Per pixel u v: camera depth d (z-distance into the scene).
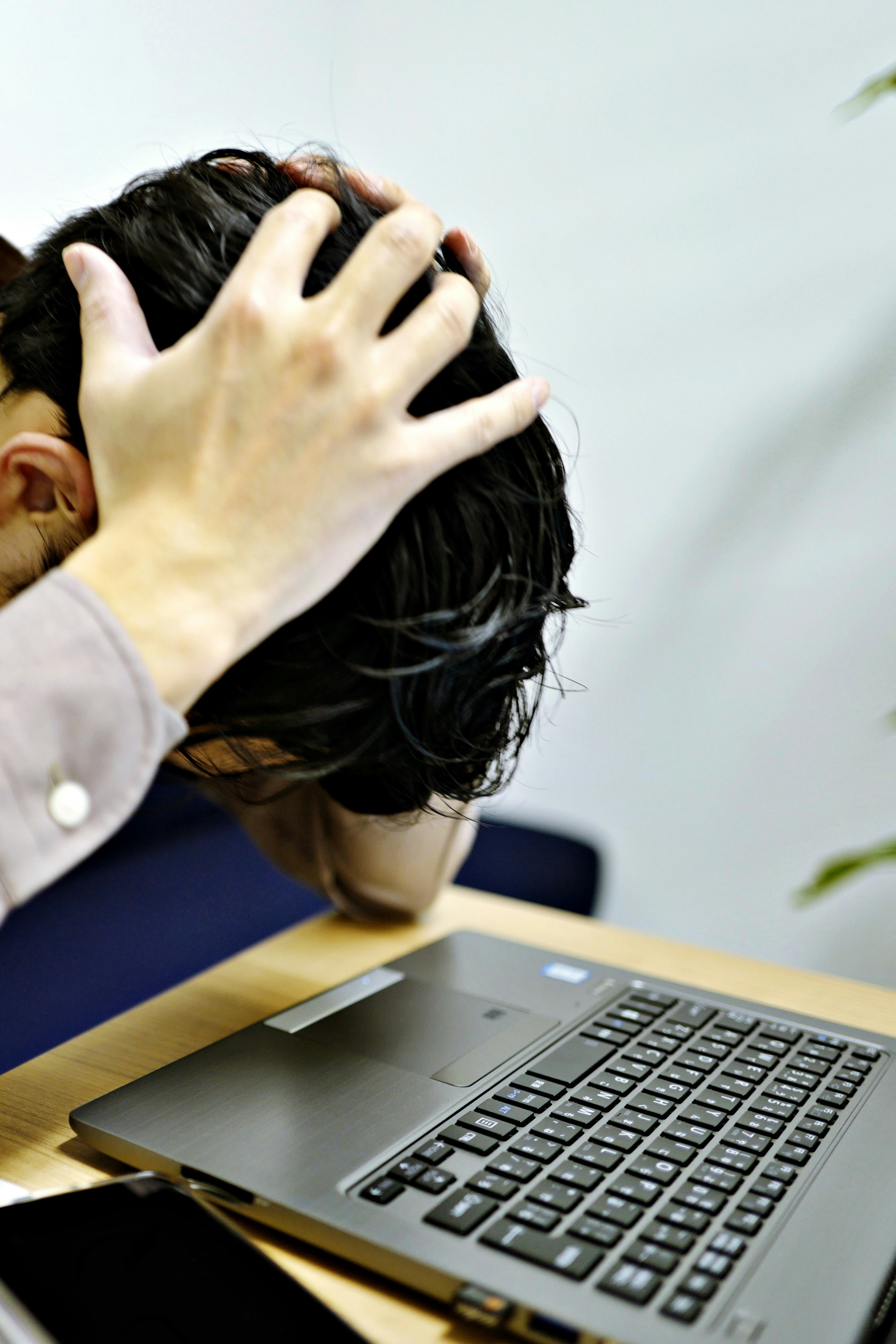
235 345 0.31
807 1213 0.33
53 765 0.31
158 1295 0.29
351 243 0.36
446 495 0.34
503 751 0.41
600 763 1.34
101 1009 1.02
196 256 0.35
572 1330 0.27
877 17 1.07
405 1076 0.41
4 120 0.84
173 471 0.32
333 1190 0.33
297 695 0.34
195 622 0.31
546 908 1.07
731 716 1.25
